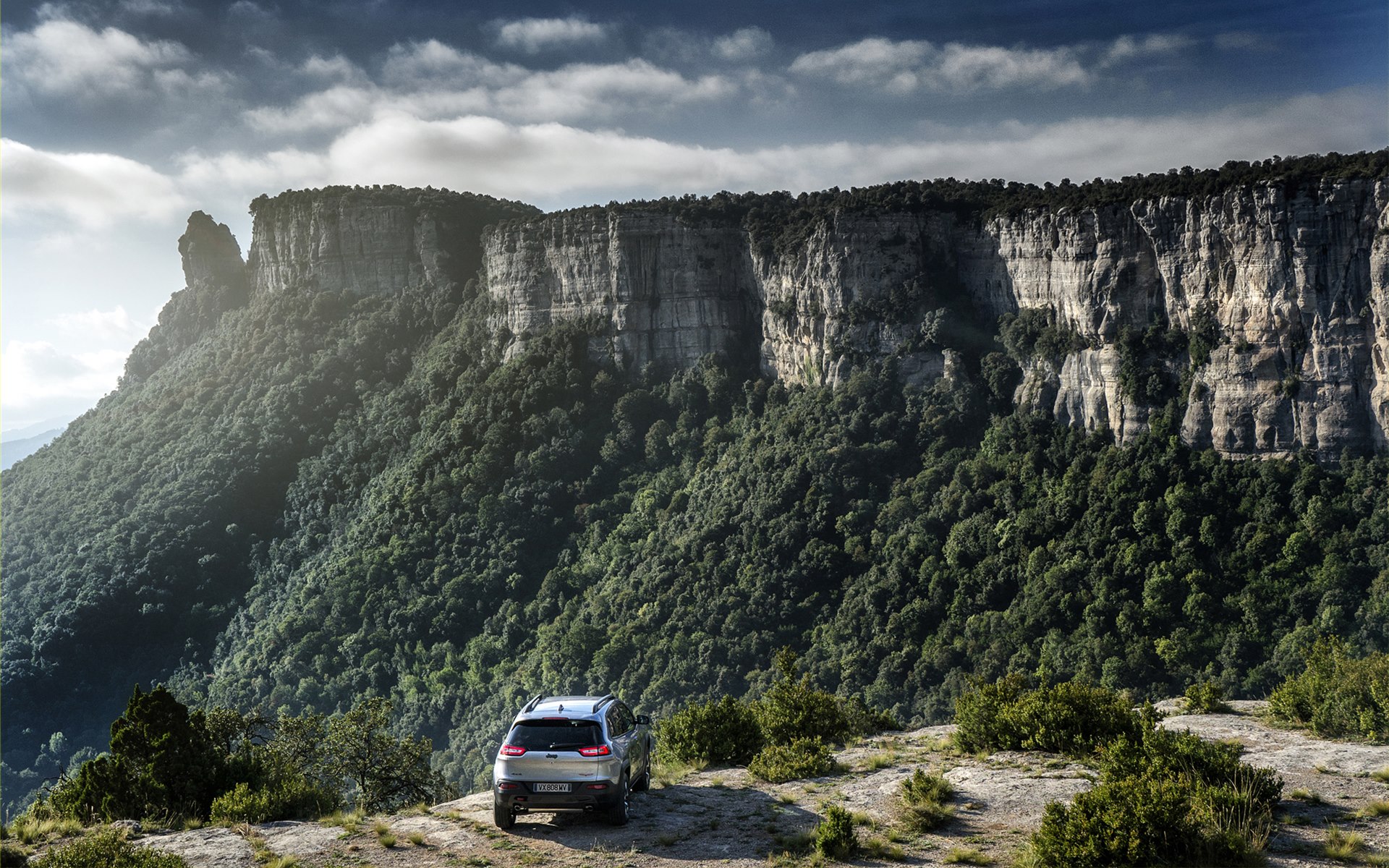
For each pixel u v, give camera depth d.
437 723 110.62
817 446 117.25
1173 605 84.12
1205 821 17.09
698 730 28.47
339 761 35.66
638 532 125.81
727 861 17.92
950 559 98.50
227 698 118.19
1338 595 77.06
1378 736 25.70
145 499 160.75
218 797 24.05
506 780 19.95
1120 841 16.30
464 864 18.22
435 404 157.12
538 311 153.50
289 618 126.31
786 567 107.25
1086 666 81.06
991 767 24.30
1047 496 100.69
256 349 186.62
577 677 103.50
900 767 25.53
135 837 21.94
